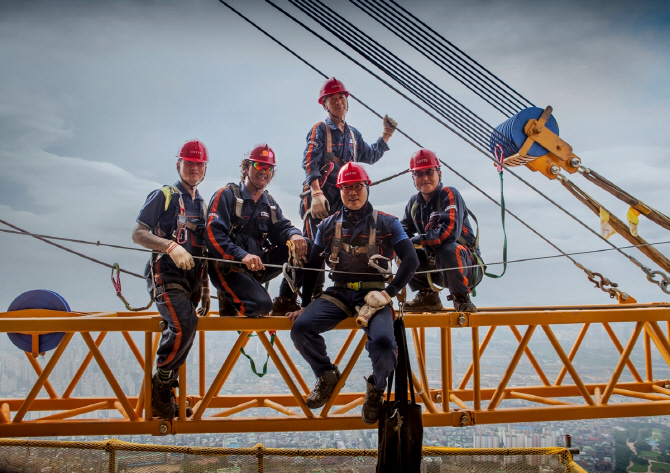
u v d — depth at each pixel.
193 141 4.04
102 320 3.89
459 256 4.42
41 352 4.67
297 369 5.19
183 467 3.38
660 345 4.62
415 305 4.83
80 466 3.43
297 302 4.51
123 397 3.99
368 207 3.93
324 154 4.77
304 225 4.73
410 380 3.59
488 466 3.32
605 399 4.36
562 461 3.19
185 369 4.00
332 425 4.04
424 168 4.62
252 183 4.18
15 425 3.96
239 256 3.82
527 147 4.99
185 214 4.00
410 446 3.42
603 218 5.16
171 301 3.77
